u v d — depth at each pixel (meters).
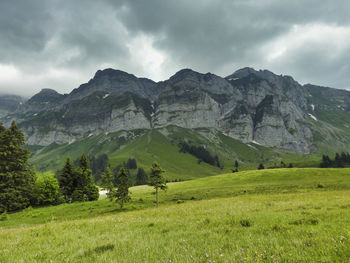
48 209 38.09
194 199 37.88
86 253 6.44
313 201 16.58
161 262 5.20
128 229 10.28
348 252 4.56
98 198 64.00
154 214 16.47
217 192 42.47
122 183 35.38
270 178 59.56
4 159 41.47
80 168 59.09
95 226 11.98
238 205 17.77
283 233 6.99
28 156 45.72
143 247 6.59
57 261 5.92
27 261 6.03
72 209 36.12
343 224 7.62
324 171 61.28
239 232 7.79
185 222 11.05
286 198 21.70
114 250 6.48
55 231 10.81
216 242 6.63
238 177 66.25
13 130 44.28
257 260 4.72
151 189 66.75
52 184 54.69
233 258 4.96
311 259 4.52
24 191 44.09
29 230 12.09
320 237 6.00
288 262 4.51
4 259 6.43
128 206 34.84
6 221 27.91
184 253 5.77
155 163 38.22
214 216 12.05
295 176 58.50
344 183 39.53
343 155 177.12
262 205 16.39
